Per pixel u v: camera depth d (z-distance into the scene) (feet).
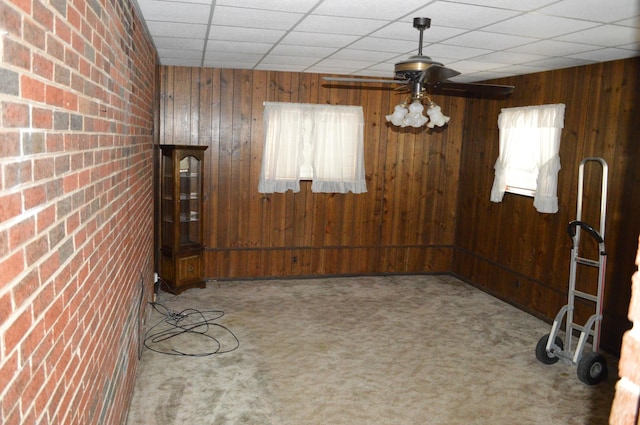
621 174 13.80
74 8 4.87
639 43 11.99
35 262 3.76
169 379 11.65
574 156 15.46
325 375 12.20
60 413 4.54
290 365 12.66
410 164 21.20
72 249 4.91
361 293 18.98
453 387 11.85
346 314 16.57
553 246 16.31
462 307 17.75
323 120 19.77
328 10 10.42
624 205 13.71
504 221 18.75
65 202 4.62
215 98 18.86
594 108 14.73
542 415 10.78
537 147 16.93
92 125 5.81
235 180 19.47
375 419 10.36
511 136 18.03
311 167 20.06
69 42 4.69
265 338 14.29
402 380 12.10
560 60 14.62
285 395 11.18
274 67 18.24
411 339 14.65
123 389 9.13
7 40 3.15
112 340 7.62
